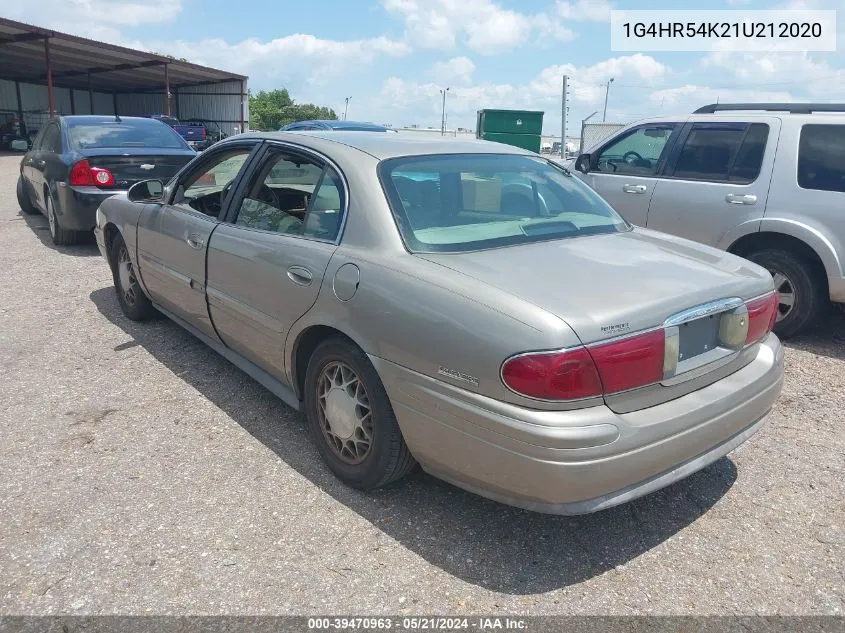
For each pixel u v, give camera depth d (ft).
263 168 12.68
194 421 12.81
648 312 8.36
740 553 9.46
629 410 8.36
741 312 9.58
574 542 9.59
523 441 7.89
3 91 137.39
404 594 8.48
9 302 20.06
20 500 10.21
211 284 13.17
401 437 9.73
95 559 8.97
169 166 27.17
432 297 8.77
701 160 20.01
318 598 8.38
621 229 11.89
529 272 9.07
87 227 25.95
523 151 13.33
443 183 11.00
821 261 17.47
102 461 11.36
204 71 118.01
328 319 10.13
